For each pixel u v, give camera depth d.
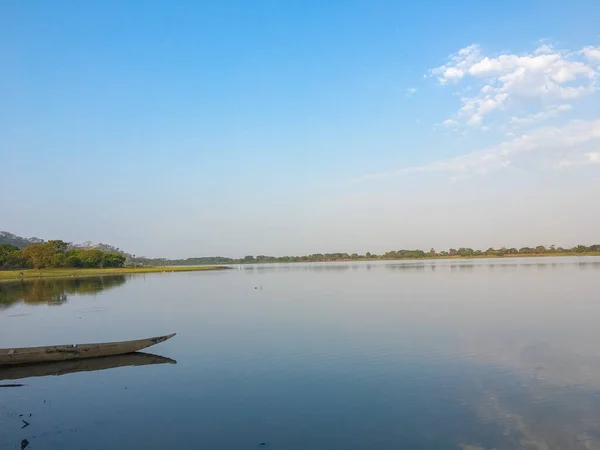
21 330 38.91
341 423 16.09
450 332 31.67
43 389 21.20
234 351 27.70
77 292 79.50
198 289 83.94
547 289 61.59
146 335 35.31
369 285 79.50
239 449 14.32
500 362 23.48
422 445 14.38
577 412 16.72
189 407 18.11
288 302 55.53
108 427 16.36
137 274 167.12
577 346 26.75
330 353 26.23
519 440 14.66
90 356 26.88
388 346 27.64
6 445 15.05
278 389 19.95
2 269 166.38
